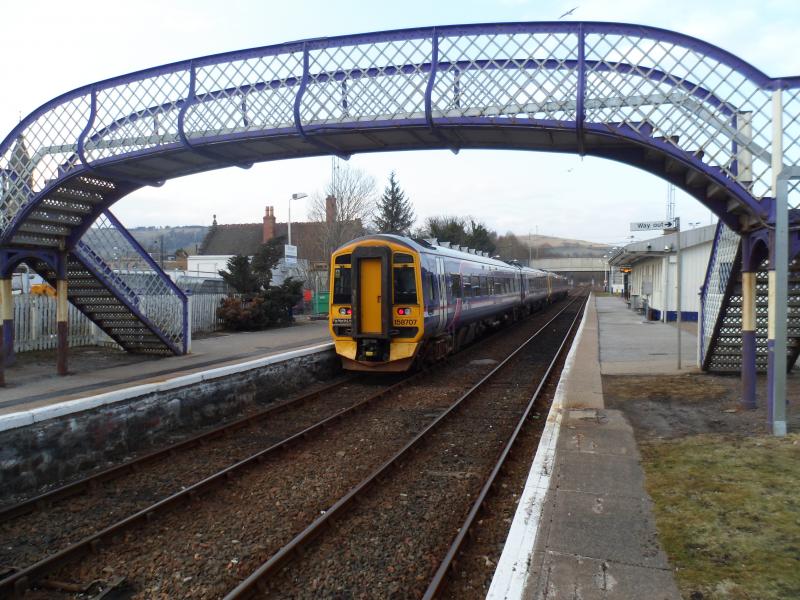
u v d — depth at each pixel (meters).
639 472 5.99
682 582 3.77
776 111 7.27
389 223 51.41
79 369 13.07
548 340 21.52
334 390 12.02
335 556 4.70
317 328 23.88
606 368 12.98
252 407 10.48
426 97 8.70
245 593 4.05
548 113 8.37
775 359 7.29
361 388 12.25
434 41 8.95
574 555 4.16
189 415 9.05
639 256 30.23
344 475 6.66
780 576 3.82
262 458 7.18
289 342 18.72
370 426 8.95
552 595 3.63
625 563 4.04
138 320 14.27
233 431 8.77
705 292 11.79
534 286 34.56
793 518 4.73
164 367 13.39
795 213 7.43
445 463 7.12
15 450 6.42
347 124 9.32
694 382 10.95
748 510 4.91
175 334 15.64
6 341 13.12
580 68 8.12
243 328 22.59
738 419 8.12
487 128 8.81
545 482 5.67
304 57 9.61
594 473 5.95
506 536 4.98
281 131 9.65
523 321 31.23
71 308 16.59
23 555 4.86
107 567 4.58
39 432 6.70
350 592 4.16
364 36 9.34
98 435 7.46
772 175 7.38
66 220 11.97
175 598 4.13
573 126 8.20
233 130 9.95
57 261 12.28
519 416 9.51
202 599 4.12
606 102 8.09
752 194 7.52
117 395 7.76
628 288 50.22
